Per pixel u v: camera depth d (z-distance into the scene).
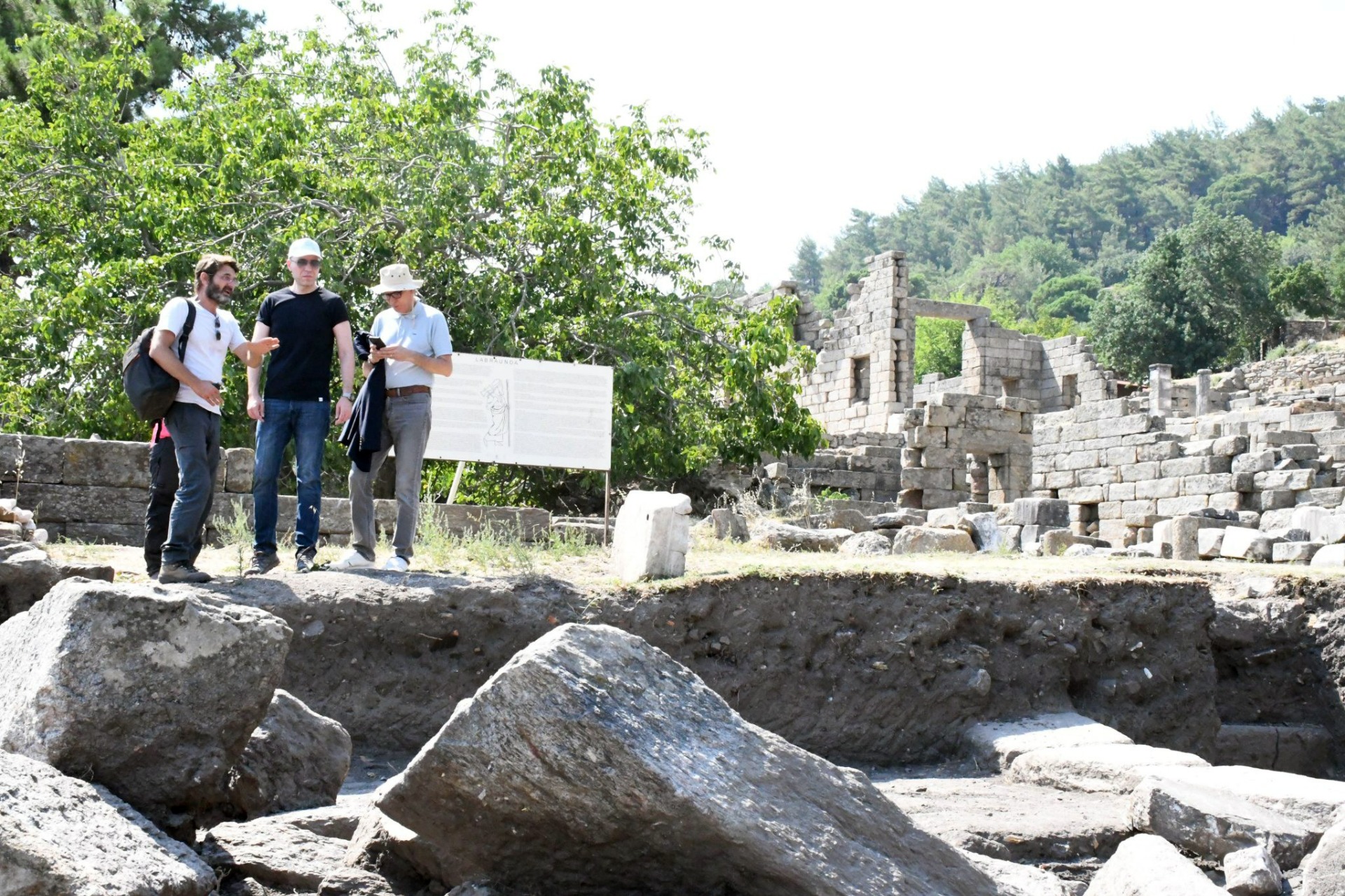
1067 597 10.10
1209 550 17.22
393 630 8.27
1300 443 22.64
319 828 5.64
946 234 166.50
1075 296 118.12
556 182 20.20
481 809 4.80
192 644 5.26
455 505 12.76
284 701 6.18
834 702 9.25
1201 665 10.51
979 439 30.16
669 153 20.41
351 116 20.64
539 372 11.31
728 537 14.69
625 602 8.83
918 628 9.55
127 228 20.09
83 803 4.53
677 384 20.78
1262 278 75.50
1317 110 170.25
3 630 5.74
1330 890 5.88
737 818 4.61
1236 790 7.66
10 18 29.00
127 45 22.73
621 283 20.56
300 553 8.55
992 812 7.38
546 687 4.65
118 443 11.56
